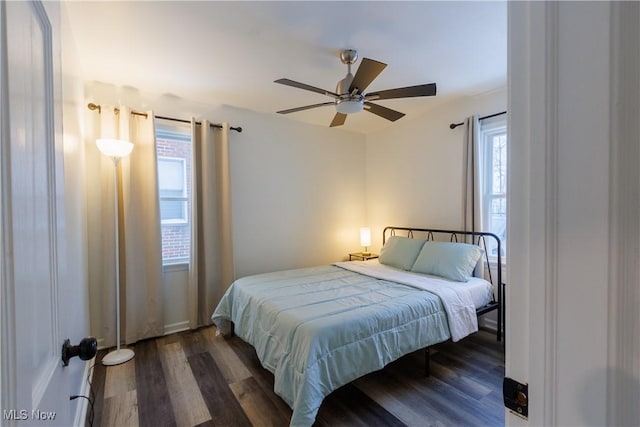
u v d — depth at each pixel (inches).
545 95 17.0
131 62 97.5
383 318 78.0
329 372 66.1
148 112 115.6
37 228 29.0
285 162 156.1
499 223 123.4
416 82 114.3
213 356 101.8
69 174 62.4
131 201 112.3
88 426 68.6
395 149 167.2
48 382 31.7
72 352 40.3
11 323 20.6
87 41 84.7
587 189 15.6
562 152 16.4
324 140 170.6
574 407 16.2
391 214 170.1
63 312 43.1
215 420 70.8
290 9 73.1
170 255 128.0
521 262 18.5
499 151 123.6
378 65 71.4
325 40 86.2
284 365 69.8
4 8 21.2
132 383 85.7
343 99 88.1
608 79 15.0
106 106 108.7
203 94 124.6
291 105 137.6
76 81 80.4
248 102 134.2
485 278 125.1
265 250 149.9
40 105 32.7
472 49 91.7
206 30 81.0
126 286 110.2
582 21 15.7
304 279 114.4
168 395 80.1
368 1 70.6
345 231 179.0
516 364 18.9
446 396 79.7
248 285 106.5
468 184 126.1
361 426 68.6
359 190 185.0
